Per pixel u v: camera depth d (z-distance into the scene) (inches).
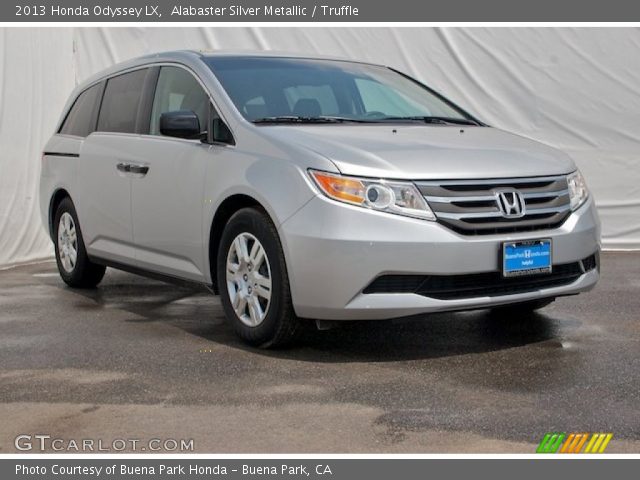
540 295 163.8
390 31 336.2
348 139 164.1
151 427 124.6
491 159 163.8
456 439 117.9
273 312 161.3
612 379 144.9
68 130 247.1
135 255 208.2
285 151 161.8
